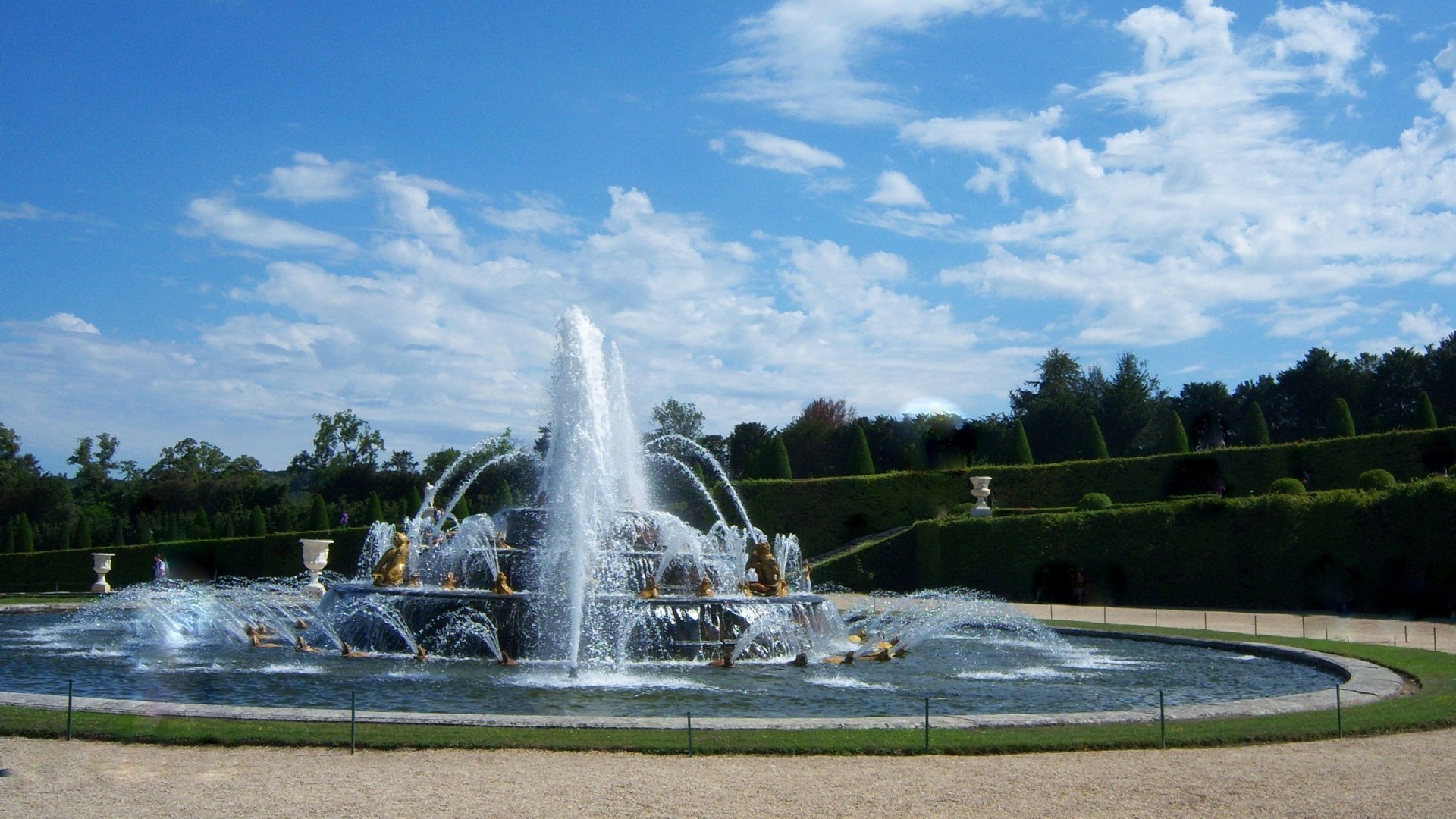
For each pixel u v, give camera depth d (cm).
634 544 2684
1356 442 5244
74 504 9344
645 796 1008
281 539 5509
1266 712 1447
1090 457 6562
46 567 5609
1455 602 3453
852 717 1478
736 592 2691
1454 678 1800
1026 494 5781
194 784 1030
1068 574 4372
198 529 6619
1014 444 6369
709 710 1603
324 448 10588
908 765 1151
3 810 936
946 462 9062
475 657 2191
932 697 1759
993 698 1748
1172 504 4194
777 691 1814
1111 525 4300
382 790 1016
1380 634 2877
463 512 6675
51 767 1088
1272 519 3925
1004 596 4519
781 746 1200
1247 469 5425
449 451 9288
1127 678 2027
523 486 8162
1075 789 1057
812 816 959
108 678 1880
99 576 4994
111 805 955
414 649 2241
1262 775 1120
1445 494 3503
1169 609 3997
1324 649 2273
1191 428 10062
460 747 1188
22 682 1820
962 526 4691
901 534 5159
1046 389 11194
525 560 2508
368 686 1786
